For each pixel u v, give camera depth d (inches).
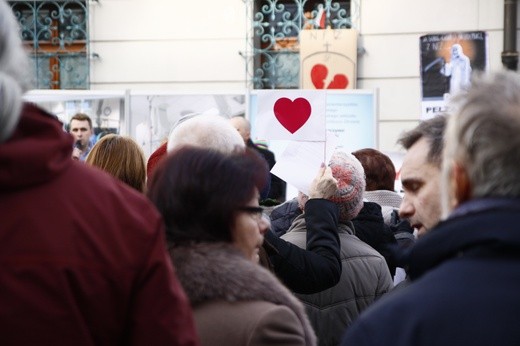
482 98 66.4
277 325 89.2
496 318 62.1
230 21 425.7
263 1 433.1
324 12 420.2
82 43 438.3
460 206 67.0
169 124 341.1
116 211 71.2
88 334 68.6
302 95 156.0
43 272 66.8
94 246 69.1
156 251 71.9
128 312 70.9
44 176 68.1
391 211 197.3
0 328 66.0
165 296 71.1
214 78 428.1
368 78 418.0
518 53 401.1
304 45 413.7
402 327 64.2
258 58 431.2
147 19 431.5
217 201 94.5
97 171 73.2
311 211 141.3
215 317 89.4
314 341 96.4
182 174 95.4
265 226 100.6
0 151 65.1
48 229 67.8
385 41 416.2
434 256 66.3
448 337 62.6
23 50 70.1
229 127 133.2
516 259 64.1
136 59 432.8
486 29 408.2
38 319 66.4
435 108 364.2
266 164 101.3
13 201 67.5
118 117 341.7
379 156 203.2
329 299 146.4
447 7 410.9
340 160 151.3
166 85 431.2
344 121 335.9
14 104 65.4
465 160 66.4
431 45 364.2
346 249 148.8
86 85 435.5
